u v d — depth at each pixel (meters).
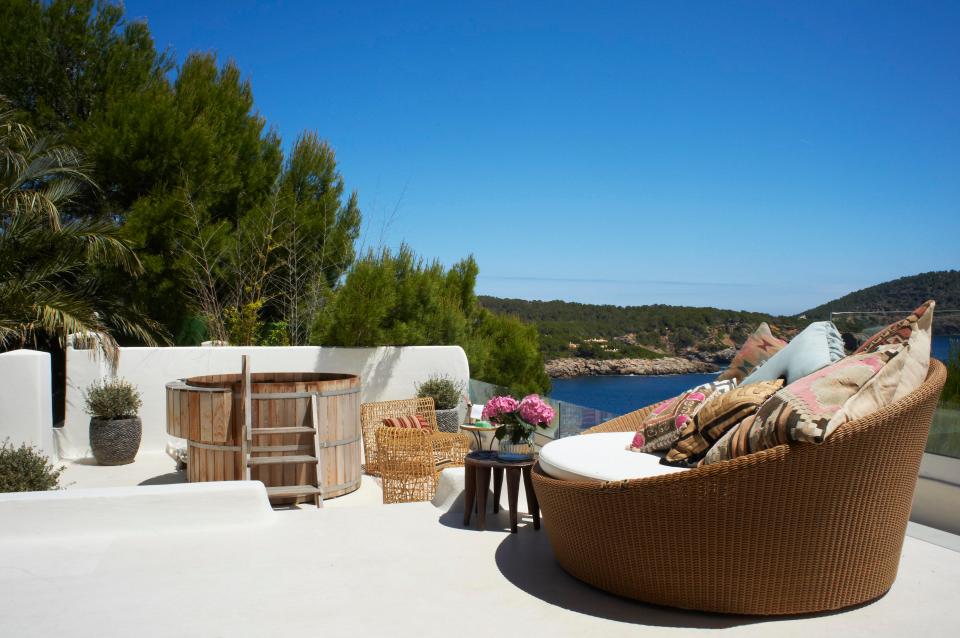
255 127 12.93
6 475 4.45
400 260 10.71
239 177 12.24
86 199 11.35
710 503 2.64
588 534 2.97
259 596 3.01
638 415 4.46
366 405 7.40
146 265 10.43
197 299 11.28
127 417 7.68
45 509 3.82
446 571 3.32
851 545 2.69
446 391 8.96
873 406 2.71
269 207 12.27
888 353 2.84
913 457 2.75
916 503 4.14
